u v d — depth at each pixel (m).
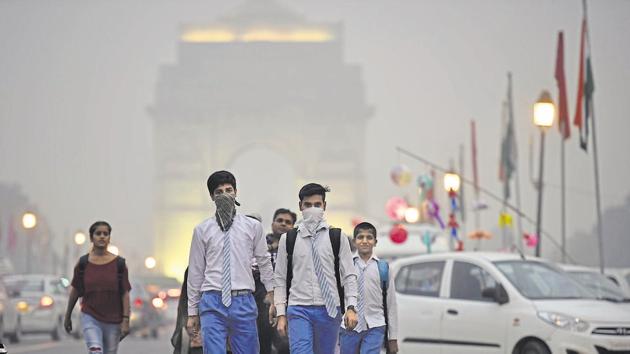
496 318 50.34
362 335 37.97
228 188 32.84
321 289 33.25
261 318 39.06
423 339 52.56
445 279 52.75
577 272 61.44
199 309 32.25
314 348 33.81
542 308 49.38
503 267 51.56
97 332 40.03
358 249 38.44
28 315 85.62
